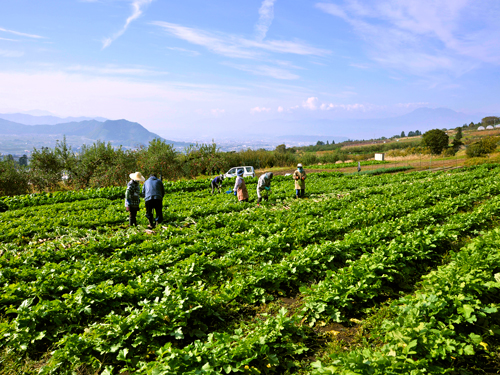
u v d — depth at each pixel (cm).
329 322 488
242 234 905
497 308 459
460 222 916
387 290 563
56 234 1015
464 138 10550
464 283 458
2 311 512
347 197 1544
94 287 514
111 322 430
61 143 2566
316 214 1240
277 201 1639
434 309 418
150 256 728
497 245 651
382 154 6184
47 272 592
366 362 332
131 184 1070
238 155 4859
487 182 1820
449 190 1576
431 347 357
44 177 2480
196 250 761
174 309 457
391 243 691
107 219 1173
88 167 2633
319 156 6500
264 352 384
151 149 2984
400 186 1927
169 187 2108
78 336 401
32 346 433
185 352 363
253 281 574
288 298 576
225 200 1577
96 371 387
